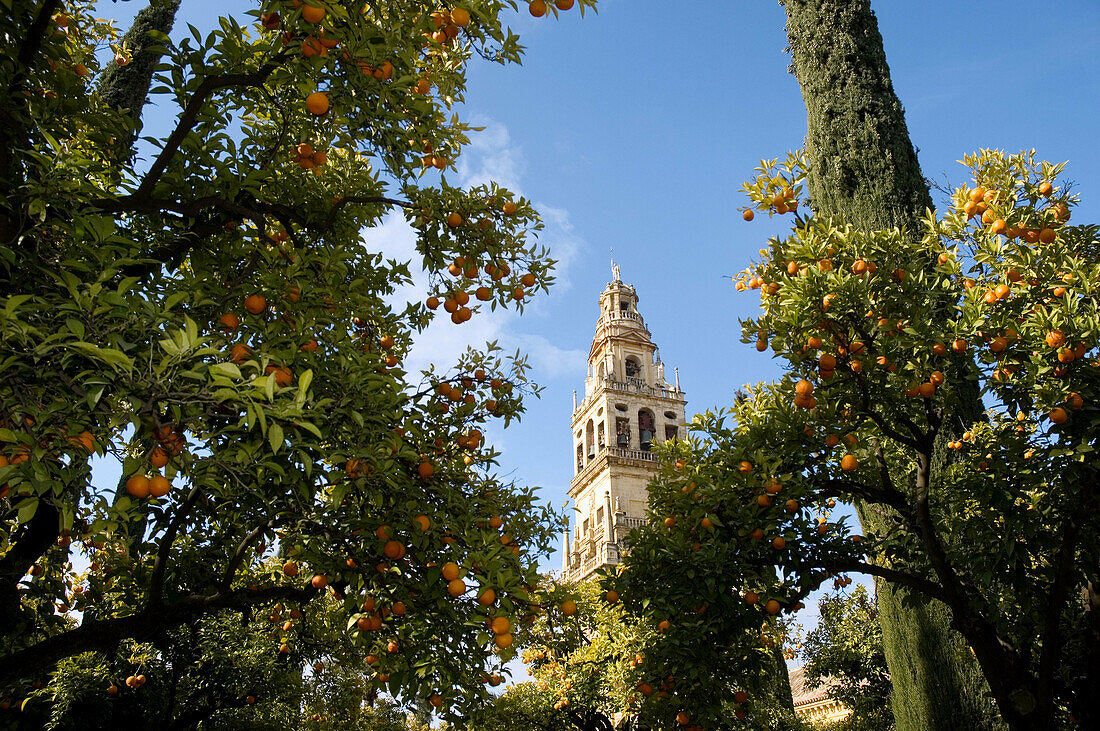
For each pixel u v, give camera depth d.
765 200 12.07
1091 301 8.90
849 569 11.03
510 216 8.54
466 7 6.17
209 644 17.31
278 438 4.03
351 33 5.98
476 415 9.51
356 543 7.73
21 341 4.06
